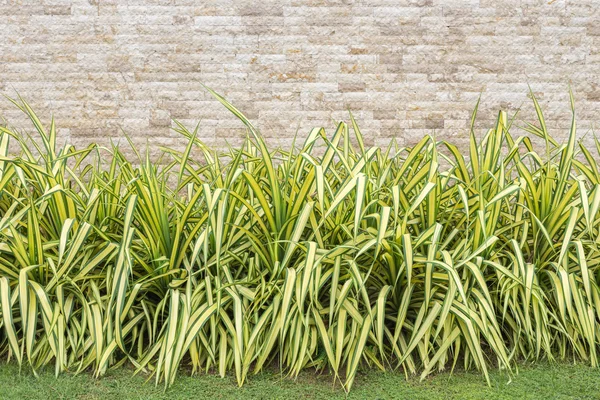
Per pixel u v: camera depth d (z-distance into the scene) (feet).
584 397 8.95
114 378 9.46
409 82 18.47
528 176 10.52
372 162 11.97
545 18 18.17
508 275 9.27
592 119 18.31
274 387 9.19
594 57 18.20
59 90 18.54
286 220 10.00
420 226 10.67
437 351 9.59
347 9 18.34
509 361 9.91
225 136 18.63
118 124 18.62
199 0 18.35
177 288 10.09
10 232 10.37
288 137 18.63
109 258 10.05
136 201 9.54
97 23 18.42
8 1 18.37
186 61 18.48
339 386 9.28
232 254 10.19
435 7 18.29
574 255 10.57
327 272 9.67
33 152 18.58
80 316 10.26
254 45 18.44
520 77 18.33
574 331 10.25
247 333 9.59
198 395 8.96
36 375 9.30
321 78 18.51
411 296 10.13
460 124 18.48
